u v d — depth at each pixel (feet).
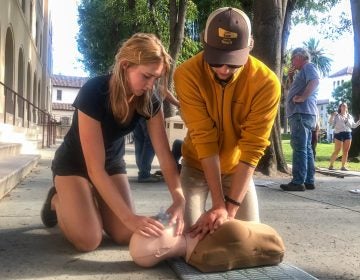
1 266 8.77
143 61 8.41
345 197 18.15
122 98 8.87
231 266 8.55
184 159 10.36
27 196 16.26
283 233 11.80
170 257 8.91
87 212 9.57
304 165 19.58
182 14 37.93
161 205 15.24
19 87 69.15
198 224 9.06
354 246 10.68
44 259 9.21
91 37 81.97
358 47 47.88
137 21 52.24
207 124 9.36
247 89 9.18
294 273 8.52
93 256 9.47
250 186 10.13
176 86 9.59
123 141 10.57
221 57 8.38
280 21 24.67
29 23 76.54
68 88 221.87
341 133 32.83
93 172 8.94
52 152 42.86
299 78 19.47
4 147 24.41
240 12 8.59
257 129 9.32
